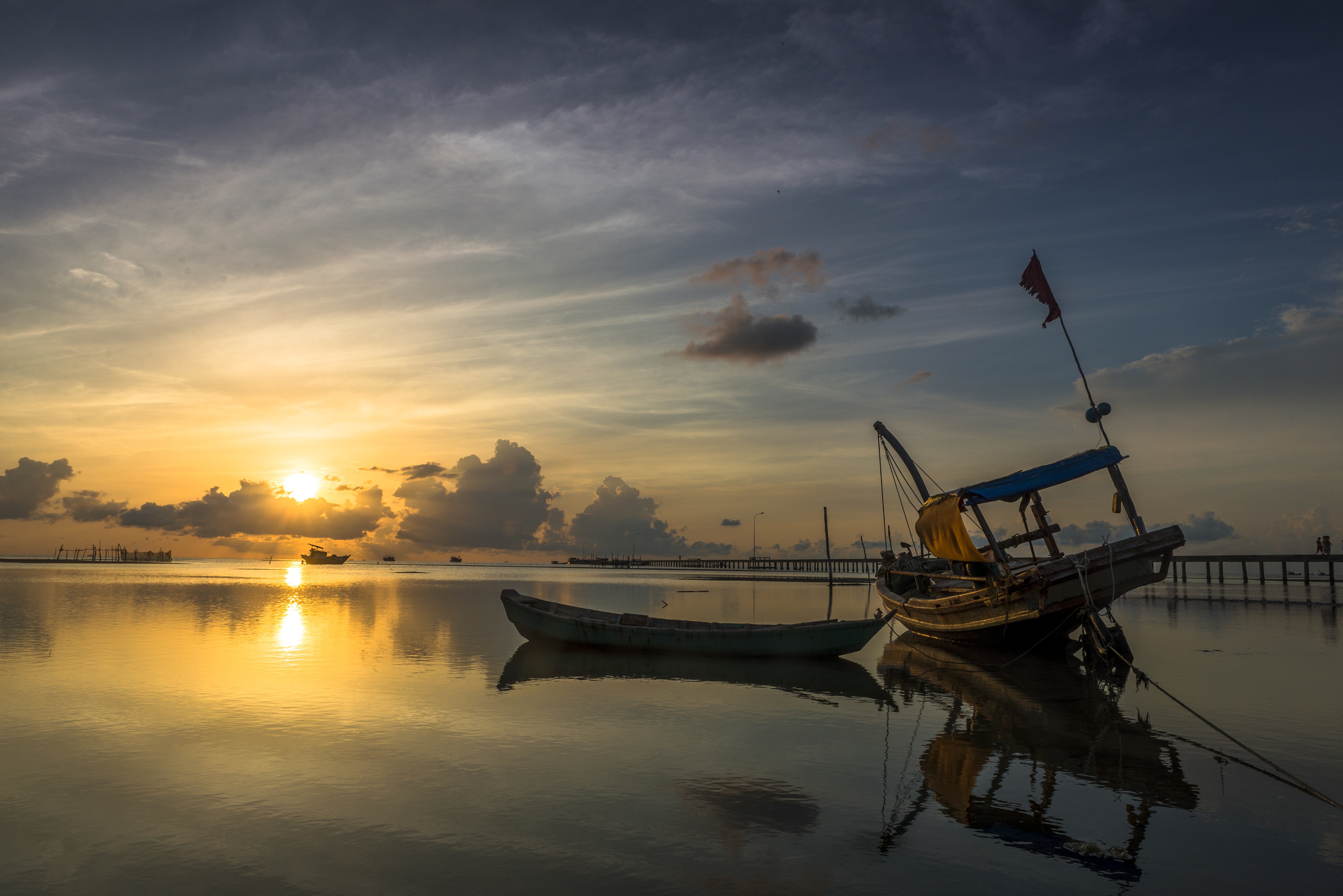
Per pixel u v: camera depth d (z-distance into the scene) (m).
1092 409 22.73
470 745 11.85
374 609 37.34
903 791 9.83
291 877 7.25
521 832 8.38
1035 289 23.94
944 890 7.06
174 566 152.62
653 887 7.09
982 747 11.98
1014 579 20.34
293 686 16.30
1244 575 56.31
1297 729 13.09
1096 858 7.81
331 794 9.52
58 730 12.45
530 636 23.36
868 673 19.28
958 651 23.53
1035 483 21.69
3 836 8.18
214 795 9.45
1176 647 23.06
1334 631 27.48
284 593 49.38
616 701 15.41
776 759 11.29
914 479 30.16
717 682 17.77
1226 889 7.14
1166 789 9.91
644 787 9.91
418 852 7.84
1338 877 7.41
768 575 105.88
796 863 7.64
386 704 14.65
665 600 45.59
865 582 76.00
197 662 19.36
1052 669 19.95
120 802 9.20
